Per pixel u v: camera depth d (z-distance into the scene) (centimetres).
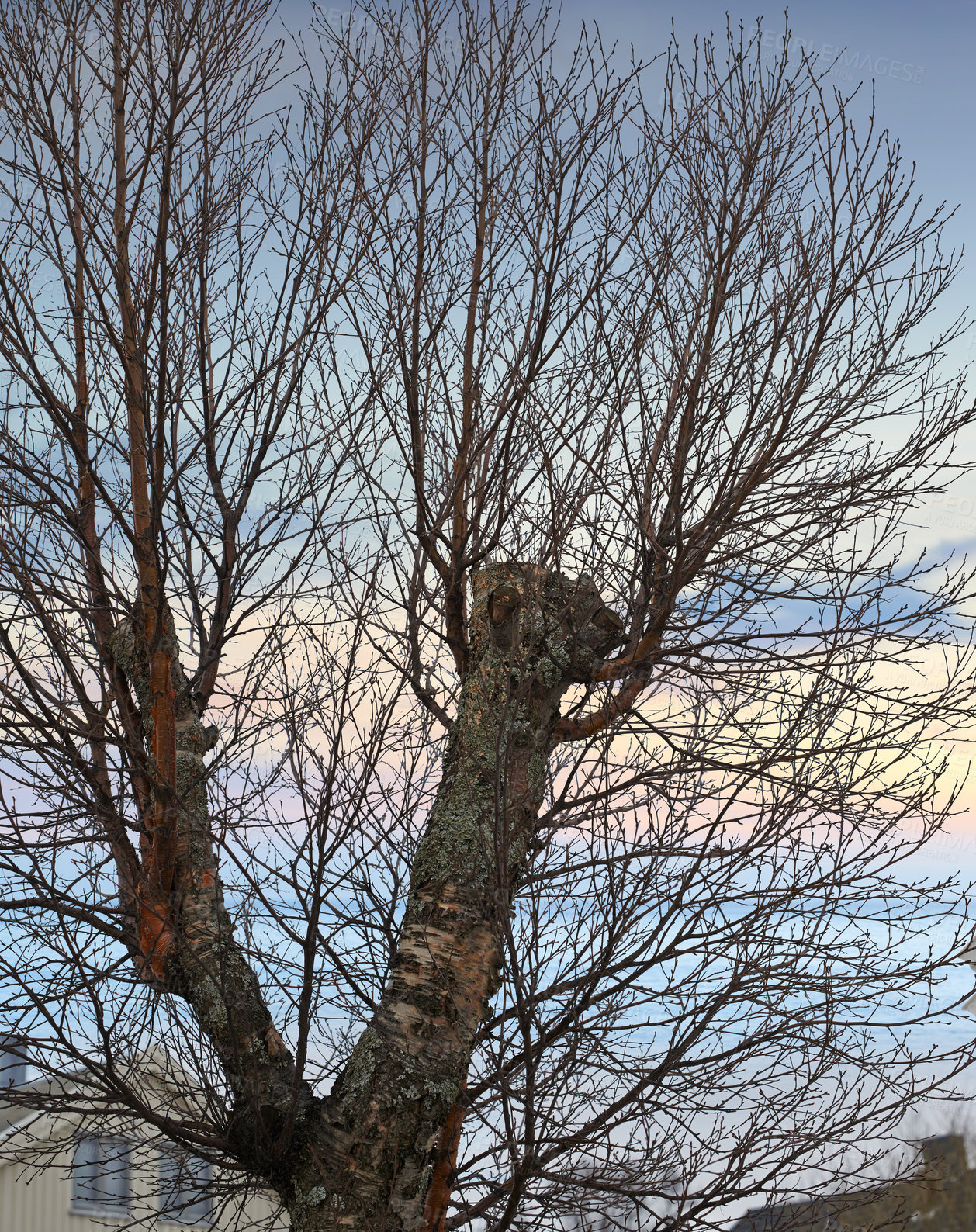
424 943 414
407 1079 395
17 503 418
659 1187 416
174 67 396
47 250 434
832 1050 414
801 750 424
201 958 427
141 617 427
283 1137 401
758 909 400
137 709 466
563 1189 424
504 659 437
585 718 470
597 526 457
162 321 374
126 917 449
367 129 465
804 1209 427
